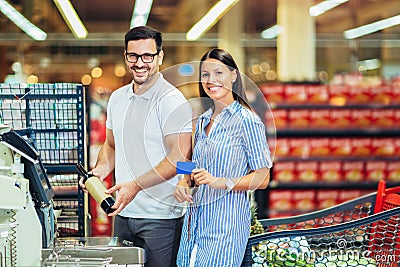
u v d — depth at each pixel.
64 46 14.68
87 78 14.73
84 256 2.85
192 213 3.04
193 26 12.81
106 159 3.49
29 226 2.77
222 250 2.94
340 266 3.18
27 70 14.65
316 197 6.45
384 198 3.61
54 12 13.44
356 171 6.50
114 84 14.63
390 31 14.60
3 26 14.03
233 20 14.09
